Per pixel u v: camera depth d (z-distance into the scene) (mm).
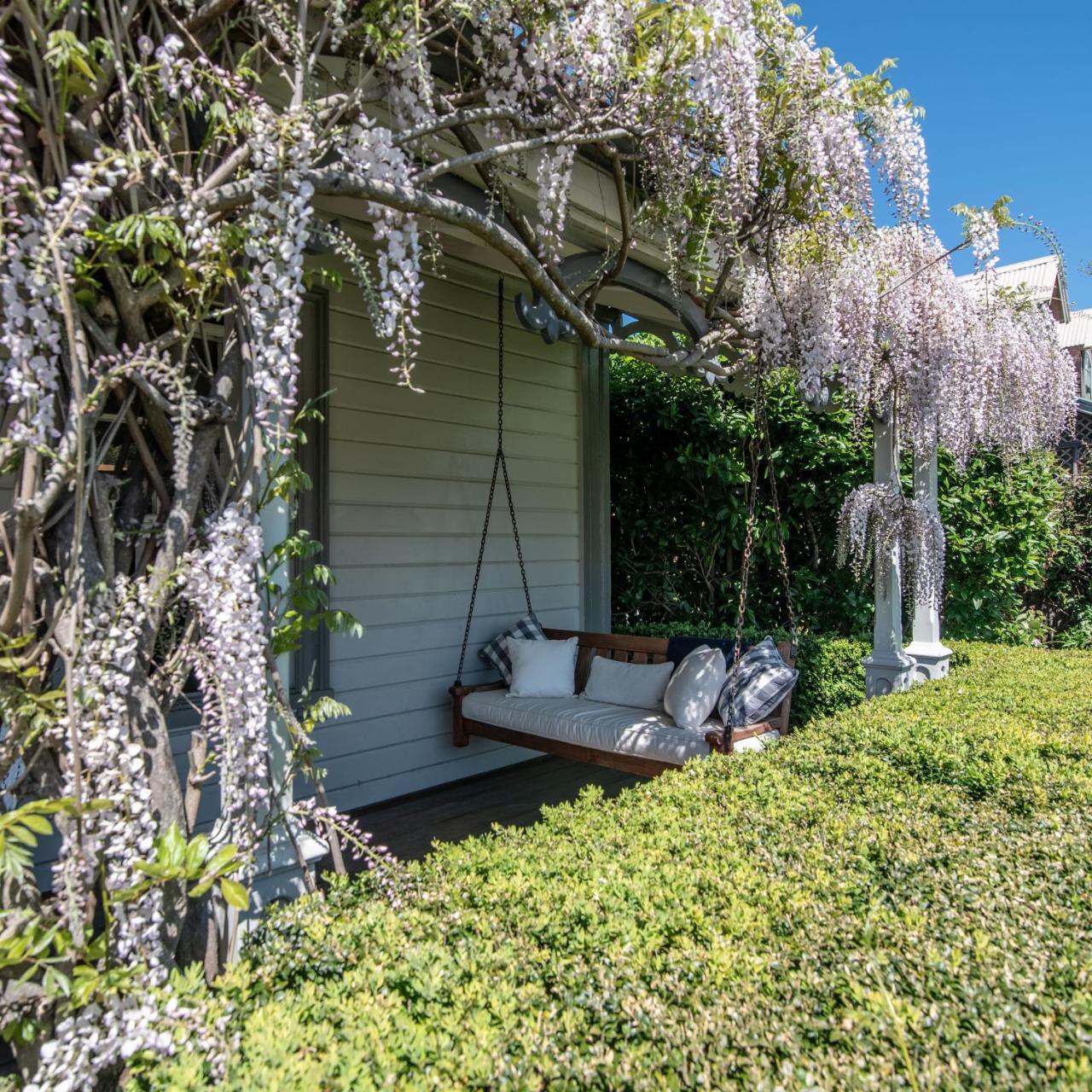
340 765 3896
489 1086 936
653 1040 1009
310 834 1846
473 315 4625
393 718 4145
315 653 3805
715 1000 1085
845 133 2938
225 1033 1095
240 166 1489
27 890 1272
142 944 1260
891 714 2895
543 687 4258
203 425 1495
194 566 1439
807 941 1239
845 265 3199
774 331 3174
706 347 3072
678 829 1796
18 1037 1208
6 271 1197
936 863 1564
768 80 2738
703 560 6207
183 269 1364
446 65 2342
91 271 1350
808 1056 969
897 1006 1025
